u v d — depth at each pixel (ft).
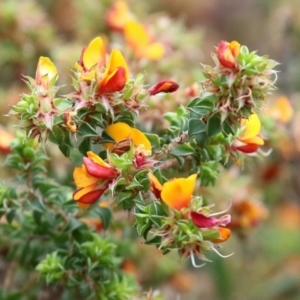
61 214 1.18
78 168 1.01
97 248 1.16
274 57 2.07
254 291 1.75
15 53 1.64
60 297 1.25
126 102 1.02
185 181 0.98
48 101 0.99
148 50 1.38
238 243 1.73
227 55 0.99
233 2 2.50
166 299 1.62
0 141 1.24
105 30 1.65
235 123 1.01
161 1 2.39
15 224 1.24
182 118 1.07
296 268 1.80
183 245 0.98
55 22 2.02
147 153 1.01
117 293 1.17
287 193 1.72
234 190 1.35
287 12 1.85
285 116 1.40
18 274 1.30
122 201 1.01
